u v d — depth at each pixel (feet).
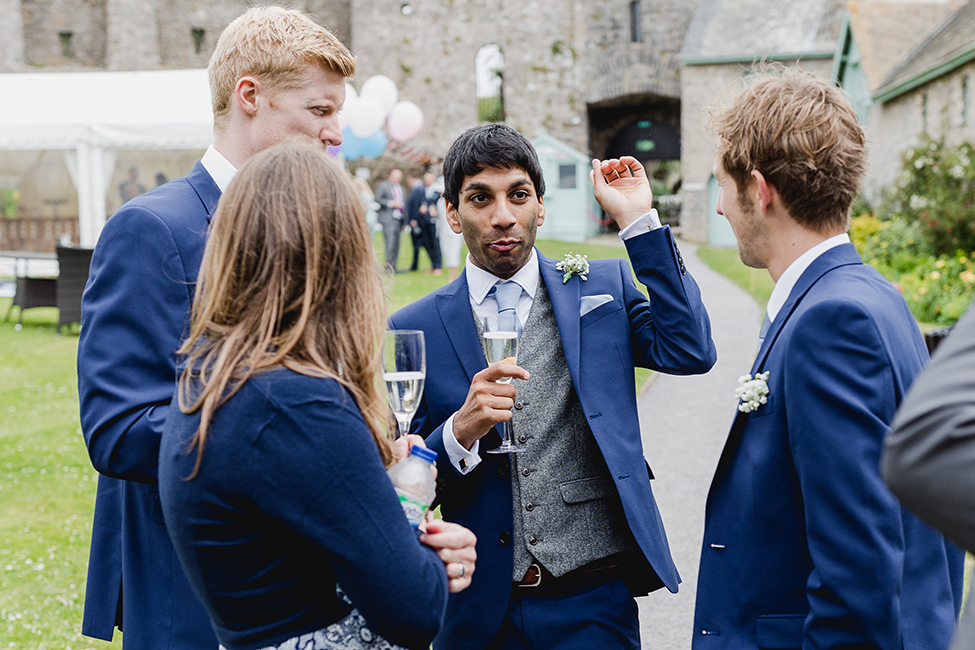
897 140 67.41
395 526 3.90
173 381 5.28
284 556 3.96
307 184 4.12
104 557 6.04
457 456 5.78
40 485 16.10
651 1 88.07
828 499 4.15
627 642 6.21
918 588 4.37
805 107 4.66
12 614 10.94
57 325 33.35
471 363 6.39
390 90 49.83
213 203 5.88
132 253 5.32
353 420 3.91
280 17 5.94
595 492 6.24
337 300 4.14
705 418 19.25
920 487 2.66
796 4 84.33
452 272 42.29
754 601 4.71
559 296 6.52
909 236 44.65
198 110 41.04
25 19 100.99
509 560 5.99
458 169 6.25
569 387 6.34
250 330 4.02
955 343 2.74
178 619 5.49
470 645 5.98
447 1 90.99
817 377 4.26
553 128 90.27
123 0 98.27
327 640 4.09
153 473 5.01
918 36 73.26
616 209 6.31
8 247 50.08
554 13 89.30
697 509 13.93
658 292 6.15
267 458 3.77
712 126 5.17
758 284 40.91
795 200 4.73
